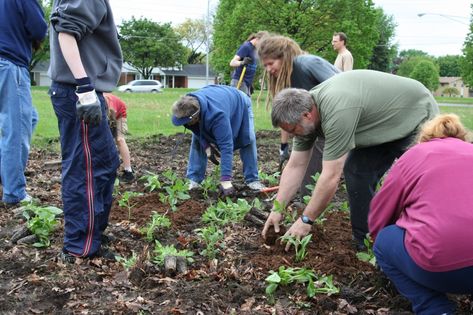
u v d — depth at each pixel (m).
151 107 20.50
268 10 35.78
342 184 6.31
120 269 3.70
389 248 2.84
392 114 3.64
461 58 46.06
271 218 4.04
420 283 2.75
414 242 2.62
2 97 4.93
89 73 3.56
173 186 5.01
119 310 3.13
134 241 4.26
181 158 8.61
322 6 36.00
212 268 3.75
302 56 4.47
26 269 3.62
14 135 4.98
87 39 3.56
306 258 3.88
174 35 76.75
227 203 5.32
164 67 79.50
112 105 6.23
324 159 3.50
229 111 5.45
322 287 3.45
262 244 4.22
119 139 6.44
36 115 5.59
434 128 2.94
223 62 37.84
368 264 3.80
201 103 5.21
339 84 3.51
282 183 4.05
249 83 9.70
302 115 3.38
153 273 3.62
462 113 25.62
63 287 3.38
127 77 84.44
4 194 5.09
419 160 2.76
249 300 3.32
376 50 68.69
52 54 3.54
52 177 6.57
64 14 3.35
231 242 4.28
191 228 4.66
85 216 3.72
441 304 2.77
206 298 3.30
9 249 4.00
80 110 3.38
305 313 3.20
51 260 3.79
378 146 3.94
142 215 4.89
